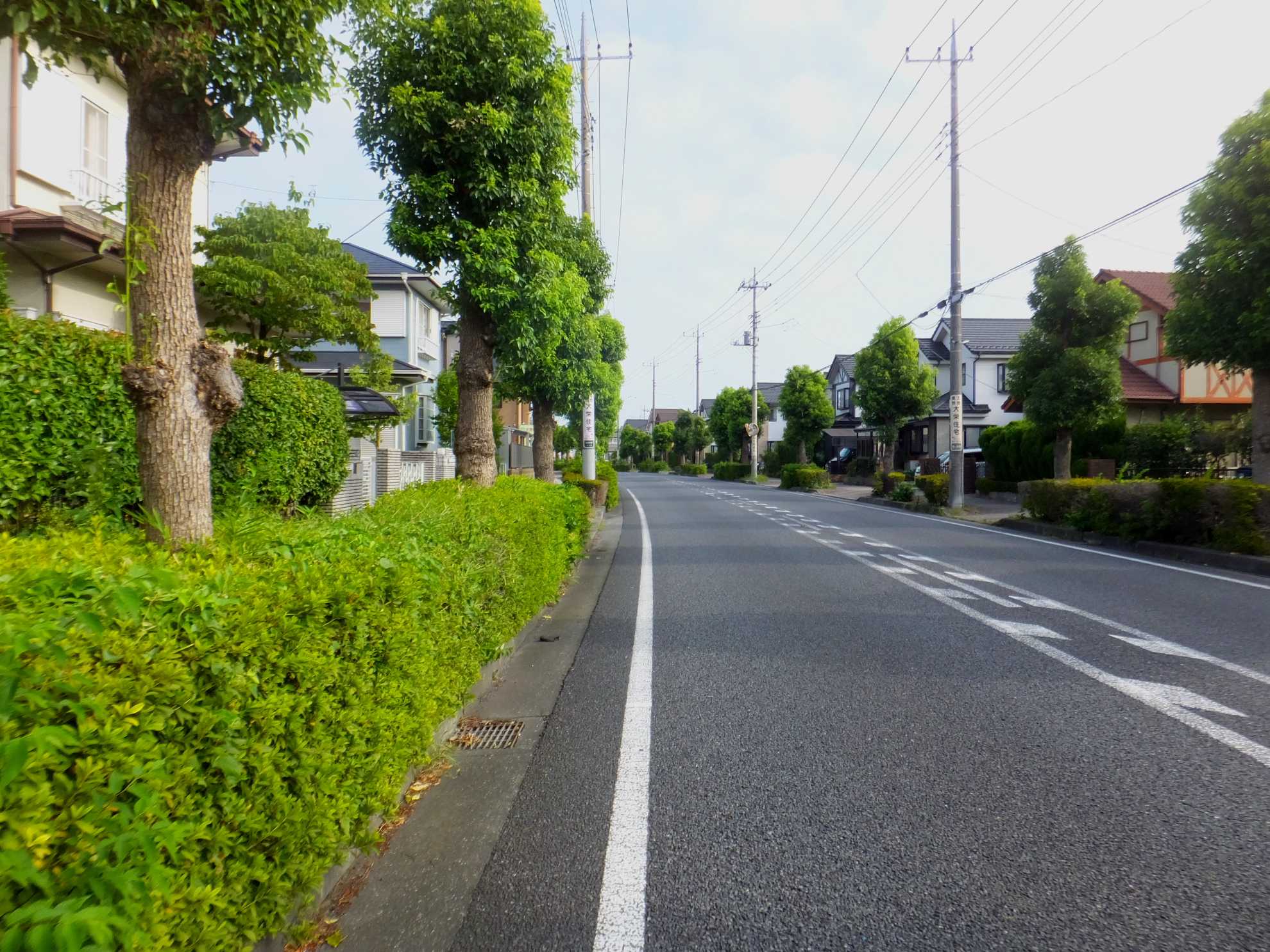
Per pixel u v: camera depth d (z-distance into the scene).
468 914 2.66
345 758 2.62
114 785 1.54
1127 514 12.59
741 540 13.77
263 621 2.19
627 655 6.05
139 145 3.40
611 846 3.12
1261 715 4.53
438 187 7.16
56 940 1.29
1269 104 10.62
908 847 3.07
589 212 18.92
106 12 2.99
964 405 33.78
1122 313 17.78
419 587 3.32
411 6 5.19
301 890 2.36
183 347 3.45
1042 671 5.43
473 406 8.28
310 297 12.55
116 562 2.53
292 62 3.63
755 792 3.58
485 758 4.06
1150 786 3.59
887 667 5.56
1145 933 2.50
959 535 14.56
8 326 5.21
